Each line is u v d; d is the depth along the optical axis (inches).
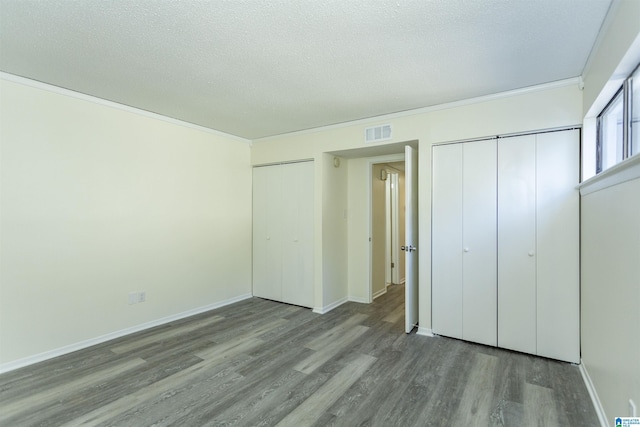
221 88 114.1
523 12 71.4
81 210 119.5
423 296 132.5
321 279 163.0
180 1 67.5
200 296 162.2
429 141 131.4
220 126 162.7
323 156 163.5
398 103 128.2
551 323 108.4
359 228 185.2
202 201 163.3
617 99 83.4
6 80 102.1
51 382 94.7
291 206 177.0
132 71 101.0
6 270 102.3
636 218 57.4
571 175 105.8
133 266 135.0
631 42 59.4
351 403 84.4
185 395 88.1
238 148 183.2
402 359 109.6
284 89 114.9
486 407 82.1
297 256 174.9
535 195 111.5
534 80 106.7
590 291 90.8
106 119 126.3
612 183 70.8
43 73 102.4
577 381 94.3
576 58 91.9
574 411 80.2
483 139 121.0
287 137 174.9
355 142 151.8
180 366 104.8
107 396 87.6
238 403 84.4
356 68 98.8
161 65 97.0
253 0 67.2
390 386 92.4
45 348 109.7
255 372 100.9
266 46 86.0
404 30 78.6
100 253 124.6
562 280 106.7
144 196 138.9
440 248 129.1
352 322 148.3
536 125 110.3
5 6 68.9
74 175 117.6
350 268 187.8
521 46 85.8
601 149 97.9
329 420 77.4
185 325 143.7
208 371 101.5
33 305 107.6
